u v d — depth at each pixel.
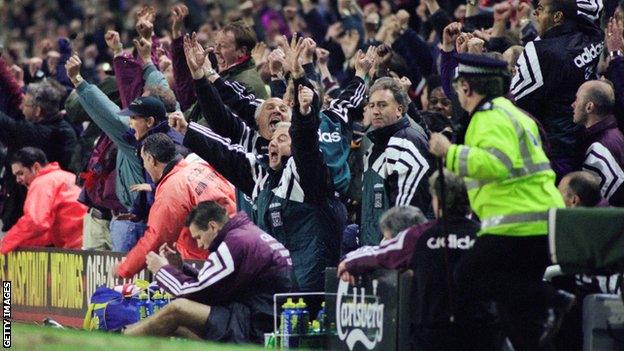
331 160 38.81
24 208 49.47
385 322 32.41
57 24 82.25
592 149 36.38
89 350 29.30
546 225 29.75
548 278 33.00
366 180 37.41
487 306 31.25
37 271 47.50
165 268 36.84
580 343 32.78
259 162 39.47
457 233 31.16
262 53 50.22
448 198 31.25
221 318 35.91
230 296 36.34
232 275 36.12
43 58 61.06
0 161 53.62
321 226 37.72
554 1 37.03
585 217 29.78
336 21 63.41
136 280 41.34
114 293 40.28
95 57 65.94
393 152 36.53
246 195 39.97
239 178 39.62
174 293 36.59
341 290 33.78
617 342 31.42
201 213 36.53
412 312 31.55
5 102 54.12
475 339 31.31
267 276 36.38
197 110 43.69
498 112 29.77
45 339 30.77
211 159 39.34
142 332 36.19
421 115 42.19
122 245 43.81
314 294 35.88
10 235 48.38
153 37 50.78
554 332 29.72
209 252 37.78
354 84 40.72
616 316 31.42
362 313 33.12
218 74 44.00
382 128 36.75
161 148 40.53
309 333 35.19
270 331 36.25
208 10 73.25
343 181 38.97
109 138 45.34
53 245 48.81
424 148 36.59
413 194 36.31
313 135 36.34
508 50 39.38
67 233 48.62
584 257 29.83
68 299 45.84
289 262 36.94
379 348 32.59
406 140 36.53
